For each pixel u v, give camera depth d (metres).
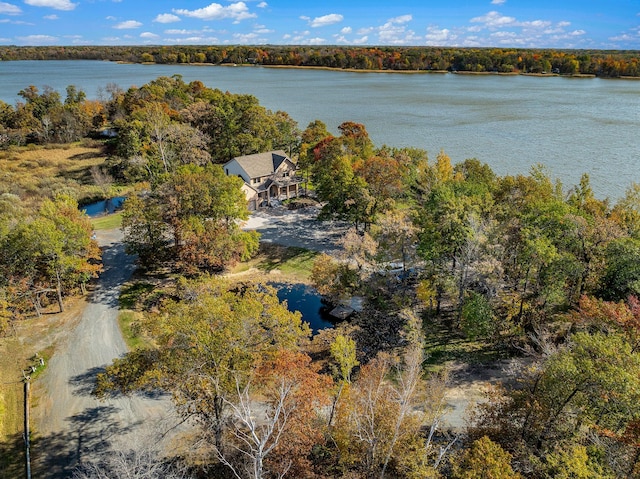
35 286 46.38
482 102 184.50
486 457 22.05
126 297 50.91
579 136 122.56
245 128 105.38
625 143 114.12
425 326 47.31
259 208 79.94
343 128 101.00
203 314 27.39
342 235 68.50
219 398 27.58
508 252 46.28
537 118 148.38
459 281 45.97
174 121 104.94
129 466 25.50
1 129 118.94
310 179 93.94
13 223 53.69
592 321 34.22
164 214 54.69
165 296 51.19
